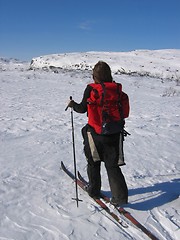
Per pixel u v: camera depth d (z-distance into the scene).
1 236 3.47
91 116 4.08
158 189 4.89
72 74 29.92
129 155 6.55
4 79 24.09
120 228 3.77
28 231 3.60
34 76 27.23
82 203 4.31
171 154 6.79
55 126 9.04
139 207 4.32
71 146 7.04
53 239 3.48
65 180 5.07
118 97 4.08
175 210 4.26
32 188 4.68
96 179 4.34
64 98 15.77
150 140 7.87
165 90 21.98
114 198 4.17
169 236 3.69
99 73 4.13
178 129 9.36
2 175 5.11
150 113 12.25
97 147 4.14
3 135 7.75
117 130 4.06
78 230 3.67
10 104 13.16
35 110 11.80
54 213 4.02
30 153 6.38
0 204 4.14
